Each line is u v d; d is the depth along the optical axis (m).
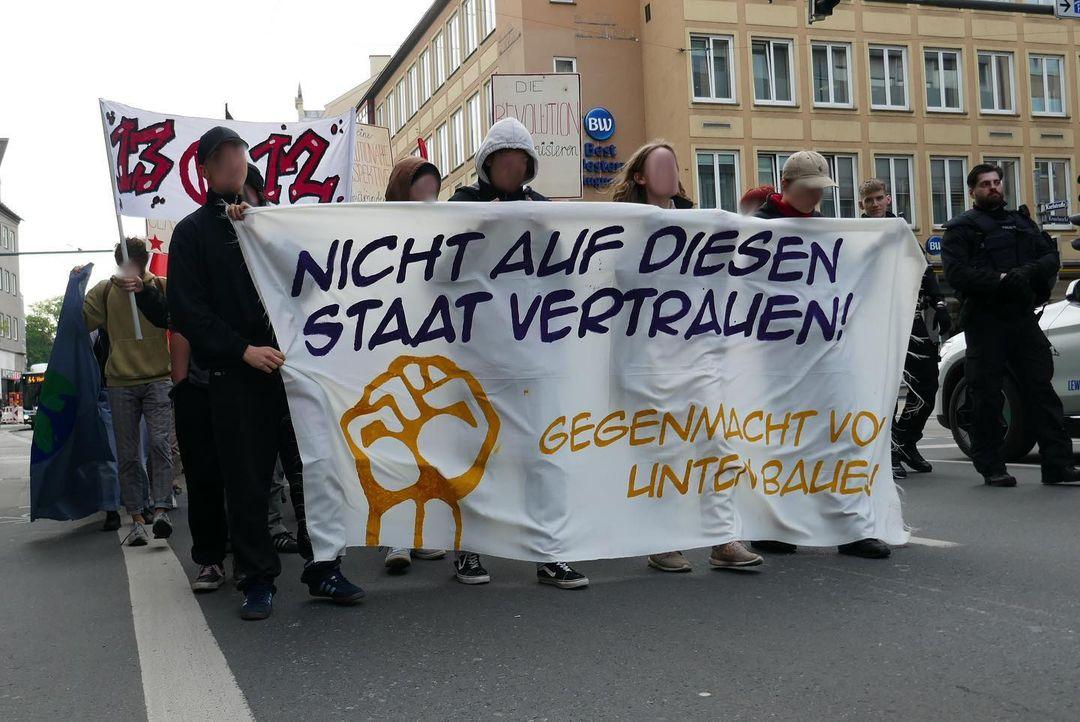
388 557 4.82
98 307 6.51
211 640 3.68
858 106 29.06
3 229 84.81
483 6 32.12
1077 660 3.04
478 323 4.33
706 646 3.32
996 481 6.57
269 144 7.63
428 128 39.28
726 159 27.83
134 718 2.91
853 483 4.81
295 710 2.89
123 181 6.55
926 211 29.77
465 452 4.30
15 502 9.50
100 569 5.35
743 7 27.86
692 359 4.55
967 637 3.31
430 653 3.37
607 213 4.45
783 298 4.78
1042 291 6.56
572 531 4.30
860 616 3.62
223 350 3.96
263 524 4.03
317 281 4.18
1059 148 31.17
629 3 29.34
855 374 4.90
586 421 4.39
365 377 4.22
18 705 3.08
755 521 4.68
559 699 2.88
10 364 86.31
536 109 11.98
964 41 30.17
